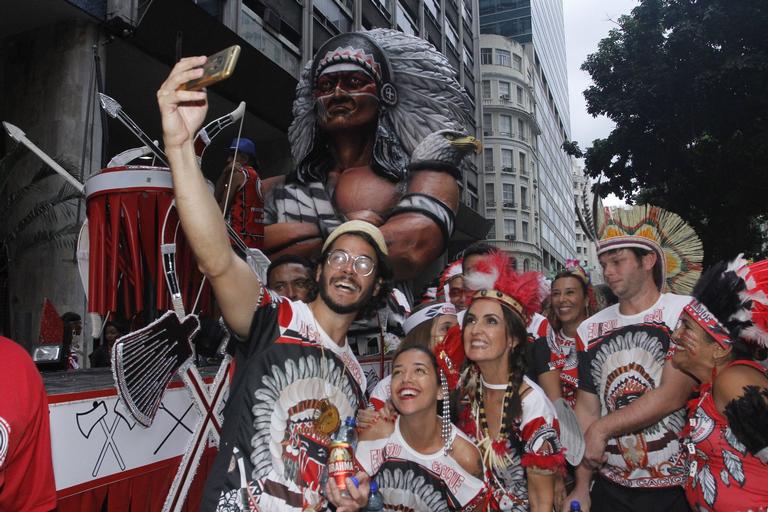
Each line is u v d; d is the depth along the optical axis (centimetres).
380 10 1941
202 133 255
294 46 1411
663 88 1372
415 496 221
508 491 231
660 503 272
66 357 349
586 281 383
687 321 210
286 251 483
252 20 1245
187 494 232
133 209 237
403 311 453
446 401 226
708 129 1386
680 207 1441
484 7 5678
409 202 473
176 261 247
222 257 175
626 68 1430
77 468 187
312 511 183
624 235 289
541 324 329
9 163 751
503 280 237
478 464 226
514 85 5038
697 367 209
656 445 272
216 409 243
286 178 524
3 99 810
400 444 223
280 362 185
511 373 235
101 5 786
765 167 1263
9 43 816
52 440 180
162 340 212
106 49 817
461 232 2347
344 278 197
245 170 373
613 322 296
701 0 1334
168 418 227
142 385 201
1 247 763
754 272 201
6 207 733
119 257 248
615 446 282
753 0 1239
